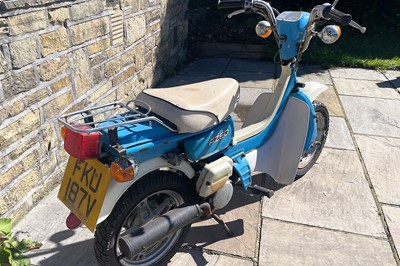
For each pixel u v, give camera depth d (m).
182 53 6.36
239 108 4.54
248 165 2.52
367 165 3.35
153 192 1.98
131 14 4.04
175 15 5.72
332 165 3.34
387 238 2.53
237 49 6.59
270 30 2.64
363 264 2.32
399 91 5.09
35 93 2.62
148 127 1.92
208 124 2.04
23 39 2.44
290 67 2.69
